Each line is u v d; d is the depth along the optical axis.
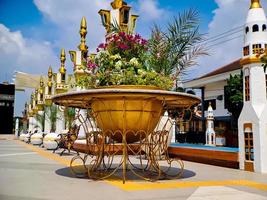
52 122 25.08
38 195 4.94
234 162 9.17
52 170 8.06
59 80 23.52
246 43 8.70
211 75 26.78
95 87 6.89
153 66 9.07
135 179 6.73
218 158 9.70
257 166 8.18
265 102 8.35
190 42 9.59
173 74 9.48
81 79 7.33
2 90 47.19
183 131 26.50
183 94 6.16
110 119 6.43
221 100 26.34
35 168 8.50
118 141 7.09
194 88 29.06
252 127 8.41
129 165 9.33
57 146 16.19
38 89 35.88
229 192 5.40
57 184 5.98
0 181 6.27
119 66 7.00
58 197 4.80
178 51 9.47
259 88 8.35
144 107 6.36
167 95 6.03
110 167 8.43
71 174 7.32
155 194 5.12
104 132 6.75
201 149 10.60
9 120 47.25
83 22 16.41
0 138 40.09
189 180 6.74
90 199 4.69
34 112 38.34
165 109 8.02
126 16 12.08
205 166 9.68
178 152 11.95
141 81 6.77
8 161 10.53
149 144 7.18
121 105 6.27
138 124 6.44
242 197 5.00
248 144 8.56
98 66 7.22
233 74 23.55
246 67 8.73
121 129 6.47
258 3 8.70
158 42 9.34
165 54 9.33
